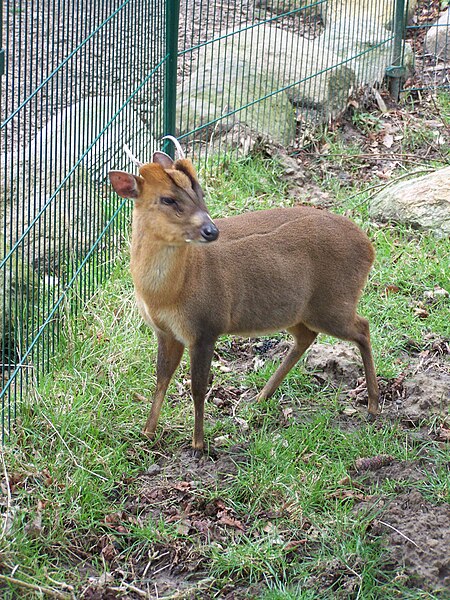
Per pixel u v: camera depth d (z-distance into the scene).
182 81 9.73
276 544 5.01
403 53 11.71
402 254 8.20
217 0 12.92
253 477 5.50
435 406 6.22
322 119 10.71
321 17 12.59
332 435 5.98
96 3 7.36
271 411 6.28
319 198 9.30
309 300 6.04
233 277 5.70
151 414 5.93
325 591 4.72
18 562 4.78
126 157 8.04
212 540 5.11
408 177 9.73
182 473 5.66
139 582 4.86
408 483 5.45
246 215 6.06
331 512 5.25
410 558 4.81
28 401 5.94
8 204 7.46
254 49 11.12
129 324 6.88
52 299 6.85
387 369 6.64
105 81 8.04
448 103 11.48
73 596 4.63
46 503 5.17
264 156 9.91
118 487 5.50
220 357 6.90
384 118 11.20
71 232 7.51
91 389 6.22
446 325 7.22
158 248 5.34
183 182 5.22
